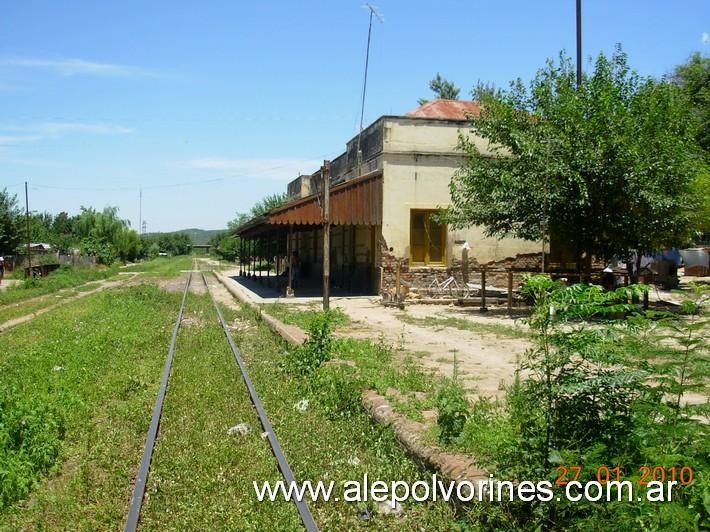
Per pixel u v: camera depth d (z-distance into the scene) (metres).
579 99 15.75
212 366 11.04
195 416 7.84
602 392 4.51
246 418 7.75
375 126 23.20
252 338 14.68
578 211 15.87
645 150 14.86
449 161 22.45
